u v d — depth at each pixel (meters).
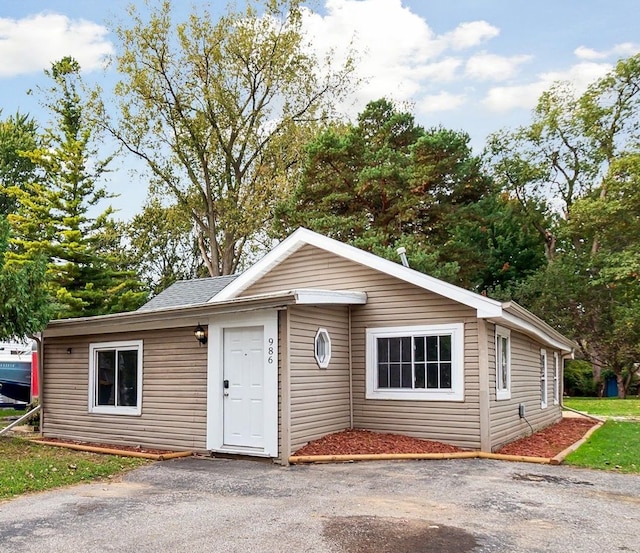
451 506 6.70
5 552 5.20
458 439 10.35
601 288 29.55
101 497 7.28
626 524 6.04
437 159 27.14
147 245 39.12
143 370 11.36
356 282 11.74
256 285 13.22
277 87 28.95
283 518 6.23
